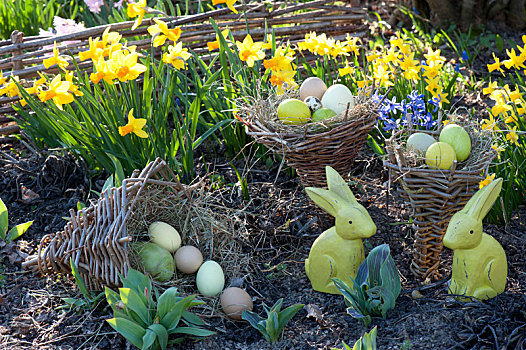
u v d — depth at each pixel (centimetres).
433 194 181
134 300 177
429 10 308
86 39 239
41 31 243
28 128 225
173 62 208
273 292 194
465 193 181
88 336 183
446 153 179
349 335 182
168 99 216
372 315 184
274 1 275
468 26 298
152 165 189
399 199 214
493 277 184
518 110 209
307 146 191
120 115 211
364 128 195
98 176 221
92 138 213
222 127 226
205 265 190
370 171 223
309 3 260
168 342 179
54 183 221
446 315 182
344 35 269
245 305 186
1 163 228
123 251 181
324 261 188
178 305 178
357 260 187
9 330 184
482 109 245
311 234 206
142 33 240
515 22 302
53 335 183
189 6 290
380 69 222
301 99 204
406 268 197
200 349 180
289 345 181
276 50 225
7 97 235
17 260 200
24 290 193
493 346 176
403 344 177
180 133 215
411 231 205
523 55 211
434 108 225
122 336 182
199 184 204
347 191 186
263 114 198
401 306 186
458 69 255
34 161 225
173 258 193
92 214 187
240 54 208
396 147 182
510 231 204
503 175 207
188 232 198
